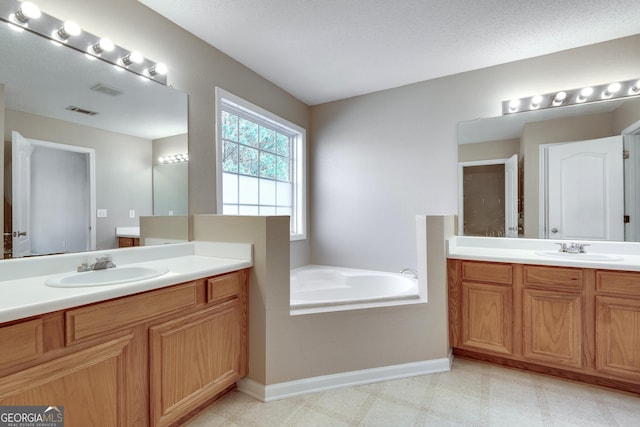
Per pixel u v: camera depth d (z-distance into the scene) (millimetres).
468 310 2160
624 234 2227
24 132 1443
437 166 2924
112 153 1775
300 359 1819
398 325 1995
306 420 1569
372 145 3270
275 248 1796
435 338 2066
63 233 1568
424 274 2094
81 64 1641
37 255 1470
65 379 1056
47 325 1015
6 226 1382
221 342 1660
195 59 2244
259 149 3117
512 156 2594
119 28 1805
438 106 2918
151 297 1317
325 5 1910
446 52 2459
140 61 1883
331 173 3521
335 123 3490
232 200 2803
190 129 2207
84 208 1654
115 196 1785
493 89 2674
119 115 1805
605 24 2074
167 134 2053
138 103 1895
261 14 2004
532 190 2514
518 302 2008
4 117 1386
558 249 2387
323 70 2771
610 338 1770
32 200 1465
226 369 1688
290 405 1697
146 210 1936
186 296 1472
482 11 1951
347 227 3426
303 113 3523
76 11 1629
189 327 1488
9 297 1049
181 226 2127
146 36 1938
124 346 1232
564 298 1880
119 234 1798
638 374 1698
